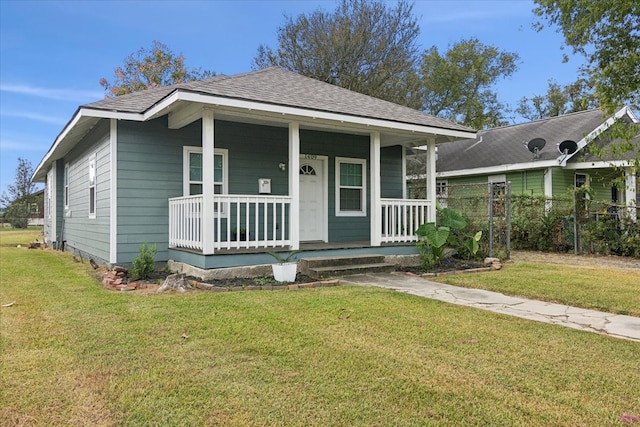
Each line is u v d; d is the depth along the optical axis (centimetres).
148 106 811
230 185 943
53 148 1253
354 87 2211
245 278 746
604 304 571
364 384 312
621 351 388
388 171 1218
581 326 475
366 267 845
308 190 1073
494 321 485
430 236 892
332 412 271
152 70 2741
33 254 1288
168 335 423
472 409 277
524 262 1020
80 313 513
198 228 755
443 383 314
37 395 295
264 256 775
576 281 737
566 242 1275
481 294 644
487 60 2847
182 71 2802
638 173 974
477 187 1262
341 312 514
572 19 888
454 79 2828
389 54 2267
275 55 2334
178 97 673
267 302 563
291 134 817
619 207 1198
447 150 2097
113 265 813
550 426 258
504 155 1723
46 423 260
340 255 876
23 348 389
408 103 2339
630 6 797
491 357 368
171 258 853
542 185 1542
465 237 1033
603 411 276
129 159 830
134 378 321
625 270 880
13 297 612
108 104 810
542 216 1334
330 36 2212
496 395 296
